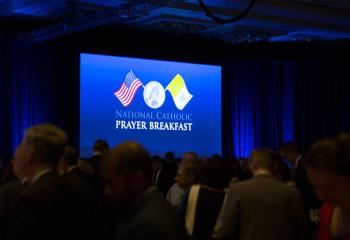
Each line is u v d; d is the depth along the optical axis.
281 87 14.97
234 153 14.48
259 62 14.82
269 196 3.67
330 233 1.92
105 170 1.87
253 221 3.65
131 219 1.86
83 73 12.82
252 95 14.71
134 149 1.87
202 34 13.76
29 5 11.10
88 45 13.19
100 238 2.55
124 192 1.86
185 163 4.95
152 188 1.92
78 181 2.60
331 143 1.62
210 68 14.40
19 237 2.32
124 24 12.68
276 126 14.82
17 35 12.34
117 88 13.16
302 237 3.74
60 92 12.56
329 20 12.93
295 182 5.04
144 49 13.85
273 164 3.81
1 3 11.57
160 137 13.60
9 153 11.87
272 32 13.45
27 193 2.38
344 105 14.95
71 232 2.43
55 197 2.41
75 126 12.69
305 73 15.05
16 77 12.03
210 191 4.31
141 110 13.41
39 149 2.47
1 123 11.83
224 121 14.56
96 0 10.88
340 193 1.60
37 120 12.22
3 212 3.22
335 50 14.95
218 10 11.80
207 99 14.30
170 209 1.90
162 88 13.72
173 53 14.23
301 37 14.05
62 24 11.33
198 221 4.24
